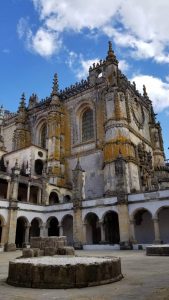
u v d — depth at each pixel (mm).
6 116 87062
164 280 11383
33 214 49469
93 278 10352
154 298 8141
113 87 57750
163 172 64938
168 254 24359
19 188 55188
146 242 43625
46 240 24734
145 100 75312
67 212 48469
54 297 8430
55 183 57656
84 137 64625
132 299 8070
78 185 48125
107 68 61969
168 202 38125
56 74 73562
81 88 68750
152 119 73188
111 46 64562
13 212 45562
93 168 58656
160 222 43406
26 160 60031
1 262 22422
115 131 53156
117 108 55125
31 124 75688
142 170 54875
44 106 74125
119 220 41000
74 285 9938
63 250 22391
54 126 64812
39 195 53938
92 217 48844
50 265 10234
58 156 62094
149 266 16672
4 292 9312
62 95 71312
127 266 17016
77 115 67000
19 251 41656
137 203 40781
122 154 50094
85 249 42875
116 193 43500
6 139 82625
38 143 72375
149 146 67250
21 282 10539
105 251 35844
